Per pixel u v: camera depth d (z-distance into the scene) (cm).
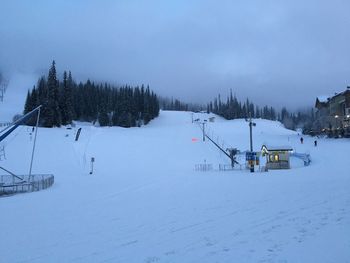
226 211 1500
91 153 5753
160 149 6494
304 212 1359
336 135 7481
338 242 932
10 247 1066
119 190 2533
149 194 2244
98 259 923
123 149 6259
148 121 14362
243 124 13150
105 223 1368
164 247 1004
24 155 5284
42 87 10200
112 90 15662
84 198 2166
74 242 1098
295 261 811
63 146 6097
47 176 3675
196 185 2689
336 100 9019
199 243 1025
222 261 852
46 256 965
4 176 3750
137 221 1382
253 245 966
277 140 7938
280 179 2839
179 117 16312
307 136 8550
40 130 7900
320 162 4550
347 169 3378
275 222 1224
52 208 1802
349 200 1570
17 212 1709
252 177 3222
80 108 12988
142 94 14500
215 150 6712
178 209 1619
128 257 928
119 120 12325
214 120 15412
